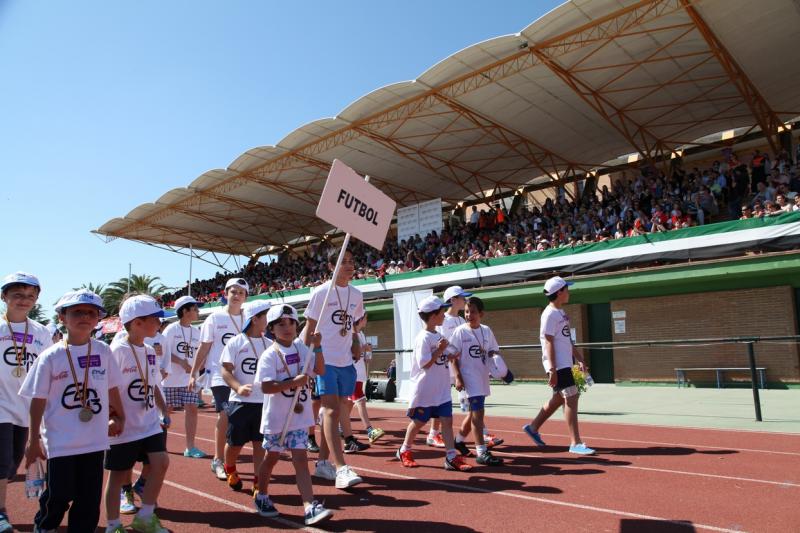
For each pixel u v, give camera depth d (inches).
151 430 191.0
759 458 277.6
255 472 233.8
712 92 856.9
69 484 165.0
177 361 338.3
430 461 297.3
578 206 1021.2
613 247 741.3
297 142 975.6
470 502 216.5
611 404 516.7
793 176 717.3
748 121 968.9
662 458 283.7
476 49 712.4
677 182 908.0
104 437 172.4
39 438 168.6
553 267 799.1
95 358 175.8
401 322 624.1
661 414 437.7
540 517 195.9
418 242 1173.7
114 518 184.4
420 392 277.9
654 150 1087.6
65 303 173.3
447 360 281.9
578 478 248.2
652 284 704.4
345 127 922.7
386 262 1198.9
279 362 208.4
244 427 235.1
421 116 908.0
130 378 189.9
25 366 210.4
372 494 233.0
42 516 164.1
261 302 247.8
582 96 823.1
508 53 723.4
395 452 327.6
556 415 461.1
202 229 1571.1
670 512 197.2
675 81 816.3
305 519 192.1
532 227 1027.9
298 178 1182.3
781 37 687.1
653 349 709.9
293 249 1795.0
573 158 1111.0
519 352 838.5
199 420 521.7
